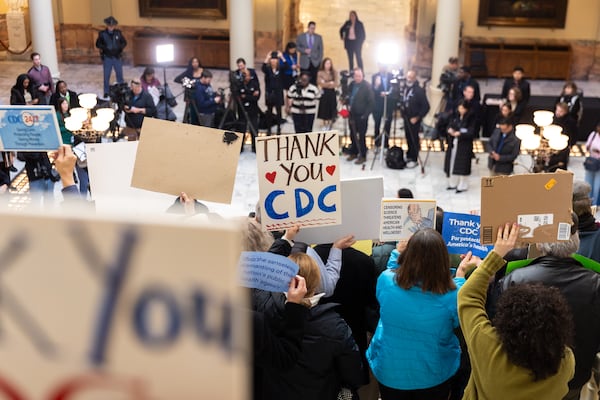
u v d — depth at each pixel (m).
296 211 4.21
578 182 5.05
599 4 18.55
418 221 4.21
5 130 4.93
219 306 0.67
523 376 2.73
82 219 0.68
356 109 12.43
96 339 0.68
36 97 13.45
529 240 3.58
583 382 3.63
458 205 11.43
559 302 2.70
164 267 0.67
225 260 0.67
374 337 3.87
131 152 5.62
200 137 4.23
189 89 12.46
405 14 23.09
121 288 0.68
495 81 18.83
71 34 19.67
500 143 10.78
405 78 12.56
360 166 12.66
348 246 4.34
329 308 3.50
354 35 17.91
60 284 0.68
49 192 10.42
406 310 3.61
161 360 0.68
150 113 12.38
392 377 3.74
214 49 19.38
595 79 19.06
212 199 4.32
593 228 5.02
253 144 13.17
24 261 0.68
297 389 3.45
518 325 2.69
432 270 3.54
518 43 18.91
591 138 10.27
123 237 0.68
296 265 3.15
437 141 14.05
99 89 17.70
